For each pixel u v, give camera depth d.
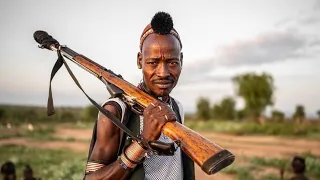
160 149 1.27
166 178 1.61
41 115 40.66
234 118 42.47
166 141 1.63
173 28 1.50
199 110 43.69
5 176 6.54
